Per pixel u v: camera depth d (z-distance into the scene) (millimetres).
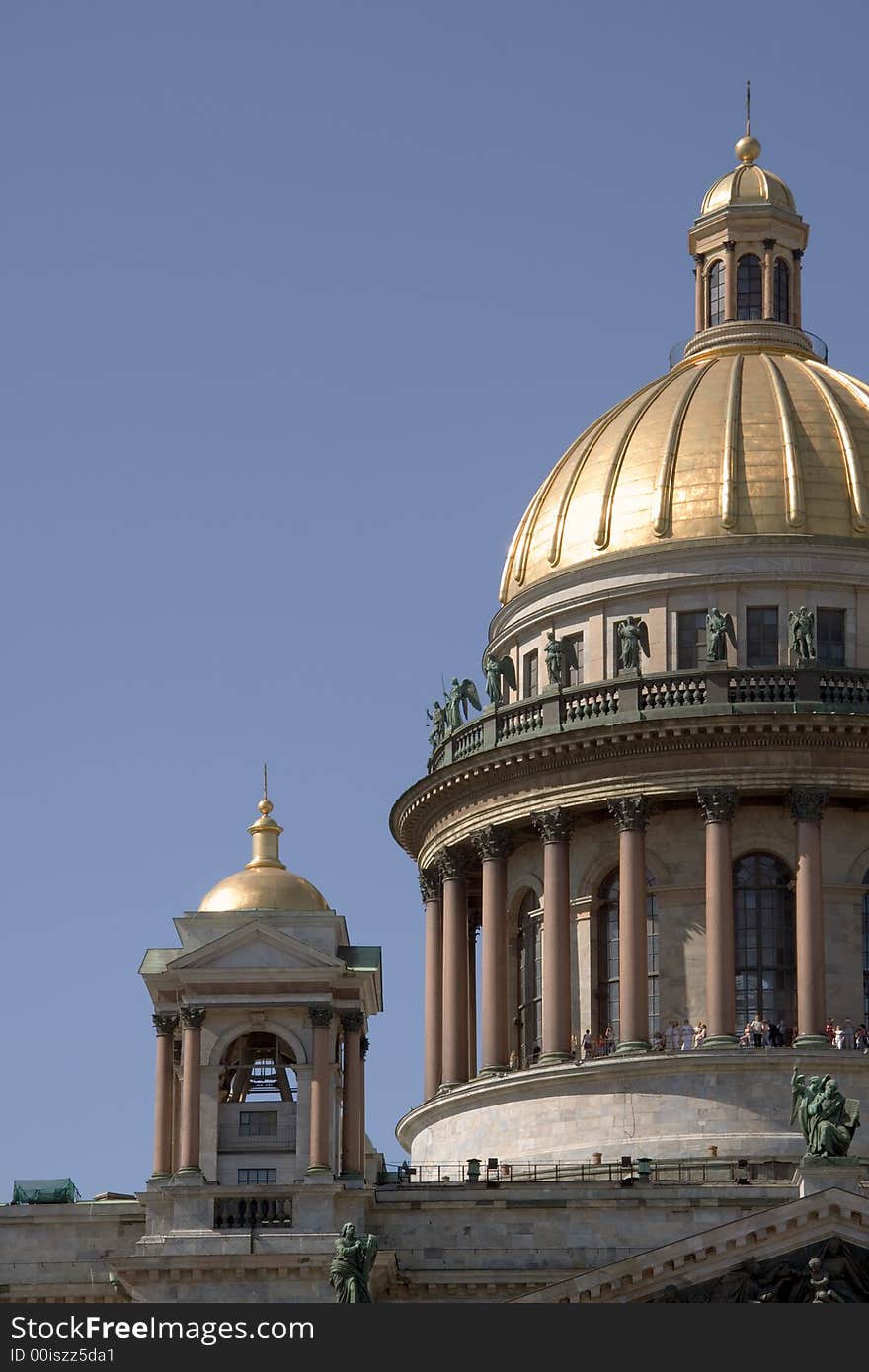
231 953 169125
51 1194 174500
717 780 188875
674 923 190750
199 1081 167375
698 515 197250
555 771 193125
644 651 196250
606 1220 167375
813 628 192625
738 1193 169125
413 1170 181625
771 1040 187125
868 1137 180375
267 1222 164625
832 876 190250
